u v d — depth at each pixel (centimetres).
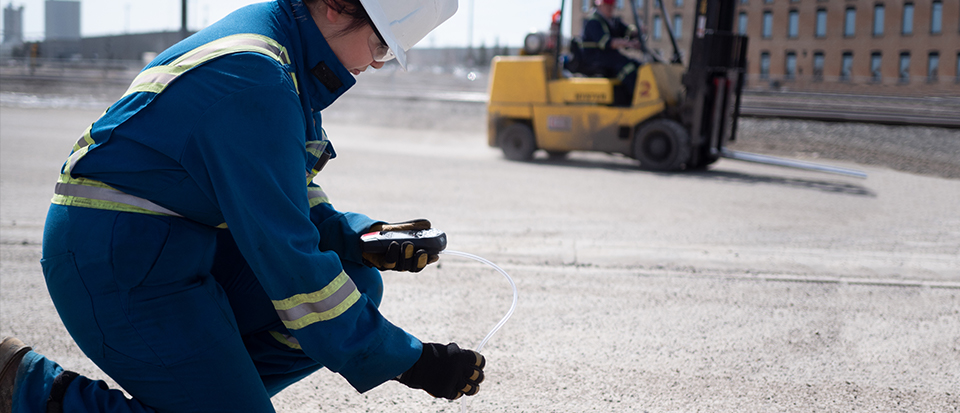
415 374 130
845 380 246
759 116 1268
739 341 283
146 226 116
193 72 115
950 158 941
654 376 248
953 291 354
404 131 1407
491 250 431
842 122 1188
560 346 276
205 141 112
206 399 123
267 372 153
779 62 5172
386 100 1783
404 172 789
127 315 117
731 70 879
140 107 115
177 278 120
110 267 115
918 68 4678
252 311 147
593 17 951
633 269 392
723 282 368
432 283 361
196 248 123
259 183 112
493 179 754
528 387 238
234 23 124
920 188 740
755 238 481
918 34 4656
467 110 1642
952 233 507
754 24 5231
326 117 1562
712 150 872
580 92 945
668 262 406
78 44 5459
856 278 378
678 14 4781
